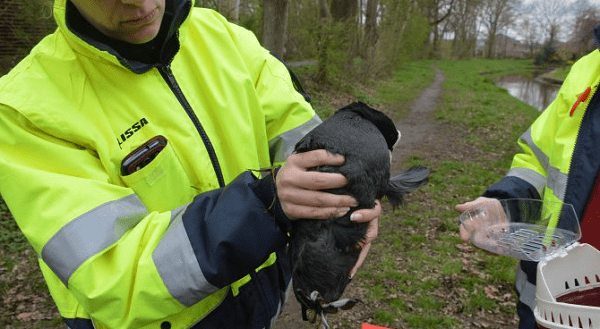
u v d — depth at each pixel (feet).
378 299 17.93
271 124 6.58
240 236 4.61
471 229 7.70
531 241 7.16
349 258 4.76
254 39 6.82
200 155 5.64
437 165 36.09
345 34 66.18
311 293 4.74
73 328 5.58
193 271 4.60
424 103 70.38
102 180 5.03
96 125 5.19
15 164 4.75
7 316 17.07
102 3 4.67
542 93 111.24
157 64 5.46
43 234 4.63
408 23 117.70
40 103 4.89
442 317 16.94
